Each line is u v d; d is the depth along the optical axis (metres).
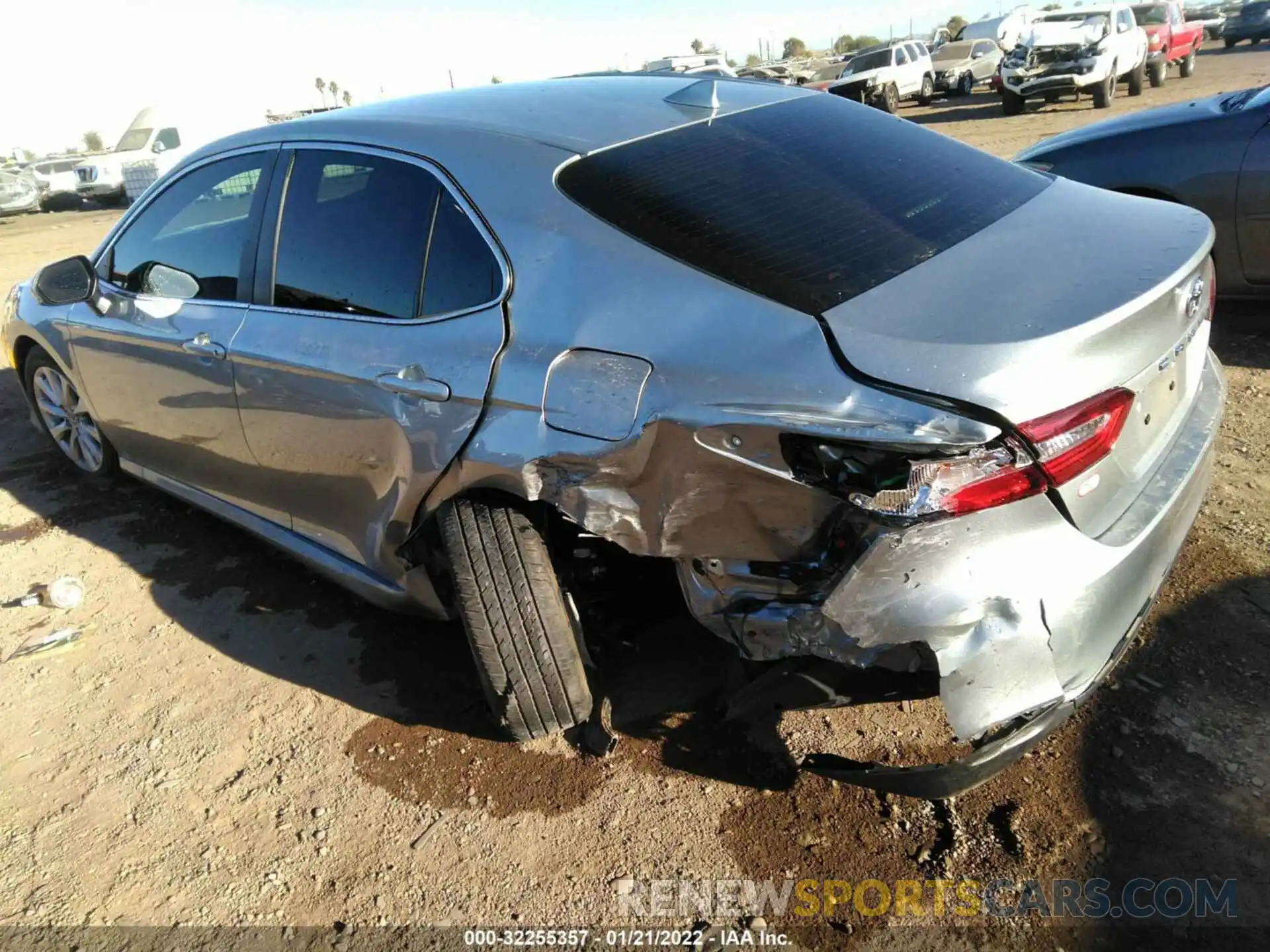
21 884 2.36
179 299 3.32
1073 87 16.77
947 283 2.06
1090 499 1.97
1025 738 1.95
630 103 2.80
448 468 2.43
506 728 2.52
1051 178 2.82
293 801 2.54
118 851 2.44
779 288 2.08
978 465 1.79
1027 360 1.80
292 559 3.72
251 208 3.16
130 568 3.77
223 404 3.22
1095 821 2.23
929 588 1.84
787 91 3.09
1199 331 2.45
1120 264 2.12
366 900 2.24
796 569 2.01
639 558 2.62
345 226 2.84
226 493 3.56
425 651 3.10
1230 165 4.70
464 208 2.53
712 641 2.95
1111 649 2.03
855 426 1.81
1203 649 2.72
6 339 4.57
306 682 3.00
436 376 2.45
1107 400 1.90
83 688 3.08
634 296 2.19
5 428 5.45
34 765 2.76
